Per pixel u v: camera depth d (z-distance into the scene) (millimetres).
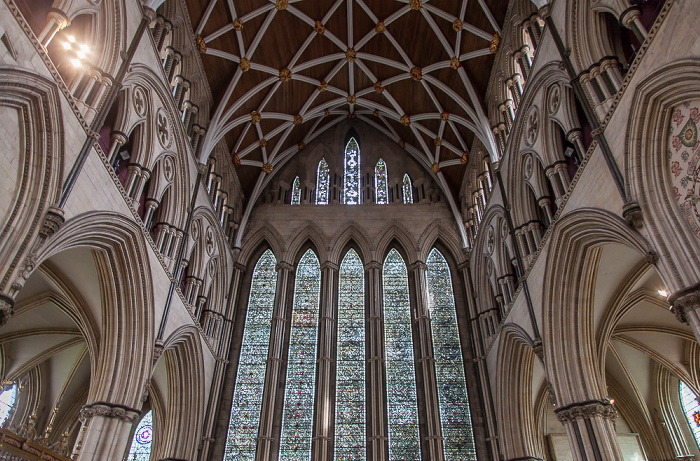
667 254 10289
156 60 17062
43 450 11062
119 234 14430
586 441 13883
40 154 10781
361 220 27719
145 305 15516
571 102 15453
